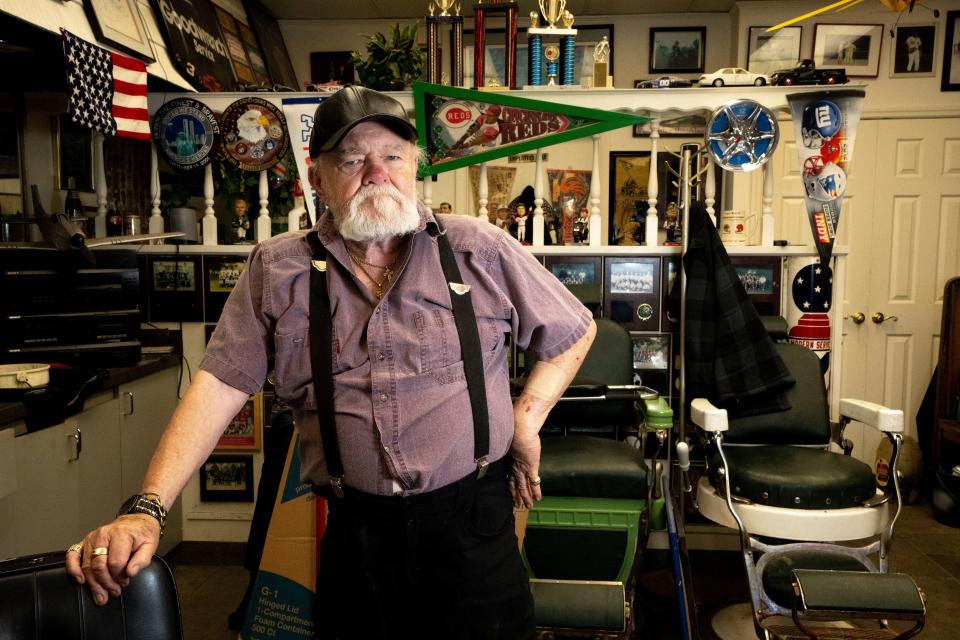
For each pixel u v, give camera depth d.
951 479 3.55
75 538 2.27
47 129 2.99
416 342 1.24
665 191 4.61
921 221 4.29
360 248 1.30
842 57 4.32
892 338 4.35
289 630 2.09
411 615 1.32
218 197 3.75
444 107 2.91
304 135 2.96
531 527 2.16
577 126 2.88
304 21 4.85
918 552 3.18
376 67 3.10
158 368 2.83
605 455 2.25
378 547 1.28
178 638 1.11
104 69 2.61
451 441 1.24
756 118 2.83
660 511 2.24
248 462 2.99
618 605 1.96
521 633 1.35
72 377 2.30
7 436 1.82
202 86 3.40
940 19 4.22
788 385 2.54
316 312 1.26
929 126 4.25
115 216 3.12
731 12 4.52
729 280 2.66
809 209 2.85
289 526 2.12
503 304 1.31
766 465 2.29
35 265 2.45
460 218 1.37
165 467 1.19
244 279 1.33
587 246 2.99
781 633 2.12
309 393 1.28
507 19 2.93
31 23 2.31
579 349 1.40
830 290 2.88
